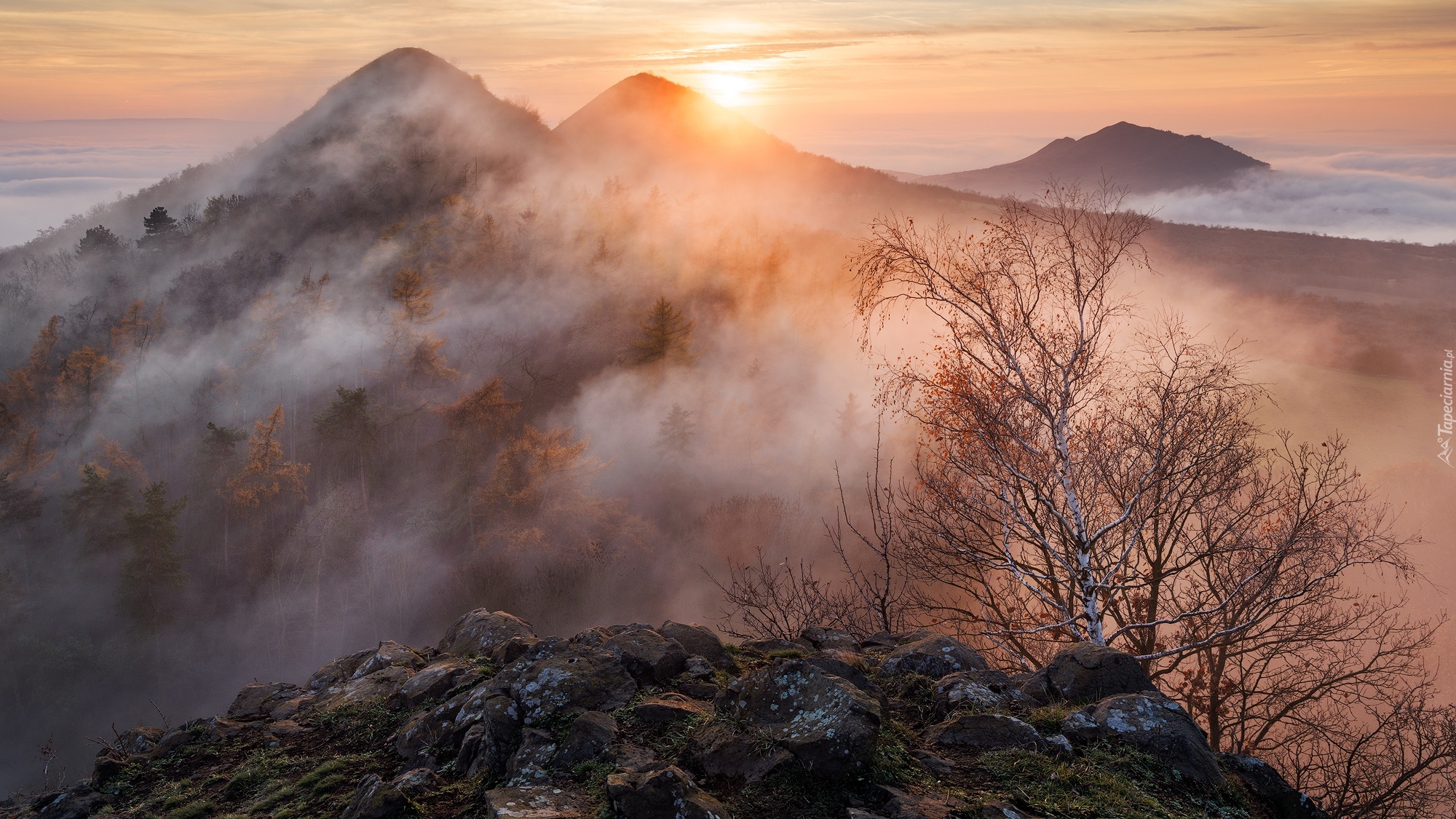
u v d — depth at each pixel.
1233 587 11.52
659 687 6.74
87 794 6.64
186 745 7.32
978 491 11.93
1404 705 12.67
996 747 5.75
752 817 4.86
